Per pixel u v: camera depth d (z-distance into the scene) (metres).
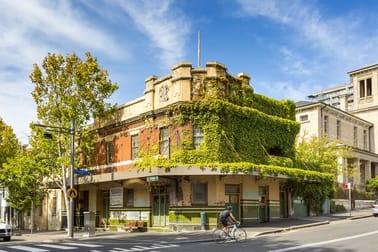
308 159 35.53
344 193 38.62
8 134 38.91
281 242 17.50
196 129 26.09
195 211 25.34
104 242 21.05
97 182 31.02
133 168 29.02
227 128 26.27
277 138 30.16
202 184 25.92
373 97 58.44
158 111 27.70
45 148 29.92
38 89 29.09
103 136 33.75
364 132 54.84
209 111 25.84
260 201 28.50
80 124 29.95
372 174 50.31
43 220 42.59
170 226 25.89
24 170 32.19
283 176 27.30
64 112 28.86
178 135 26.08
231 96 27.23
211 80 26.27
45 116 29.39
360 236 18.77
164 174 24.83
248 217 26.94
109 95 30.27
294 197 31.84
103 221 33.56
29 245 20.45
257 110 28.42
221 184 25.83
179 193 25.78
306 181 31.16
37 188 36.91
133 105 30.77
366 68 59.25
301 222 26.98
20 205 34.81
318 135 41.78
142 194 29.36
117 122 31.88
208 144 25.58
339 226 24.34
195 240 19.59
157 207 28.30
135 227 28.12
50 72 29.12
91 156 34.69
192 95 26.28
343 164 37.88
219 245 17.36
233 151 26.16
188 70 26.55
